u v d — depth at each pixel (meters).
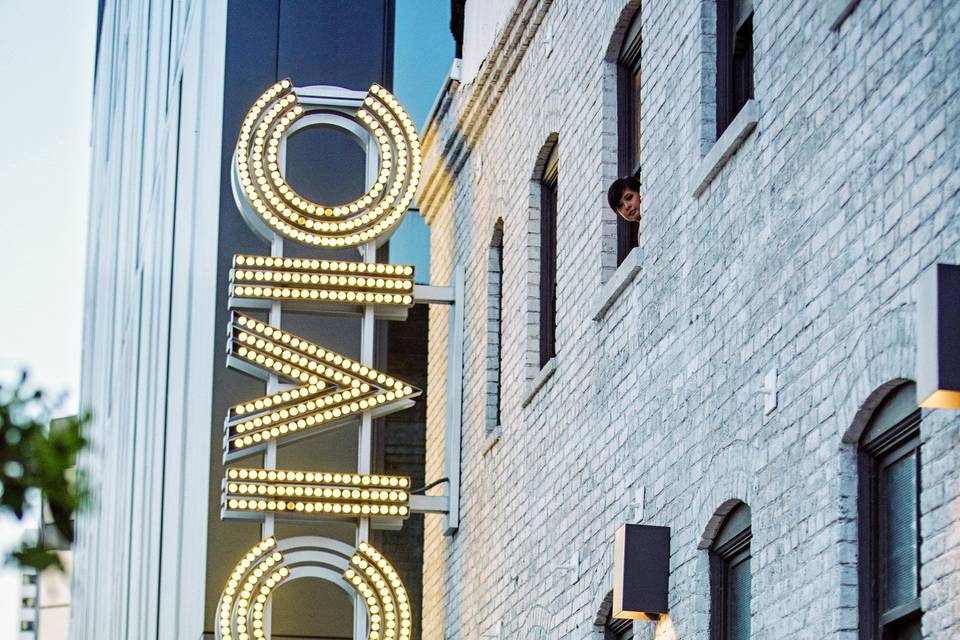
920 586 10.27
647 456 15.27
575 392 17.88
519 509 19.78
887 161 10.69
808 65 12.18
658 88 15.83
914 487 10.46
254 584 21.00
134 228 48.66
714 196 13.99
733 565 13.48
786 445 12.01
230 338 21.52
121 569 44.88
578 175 18.30
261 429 21.33
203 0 30.69
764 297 12.67
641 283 15.85
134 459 42.28
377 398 21.55
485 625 21.05
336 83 27.23
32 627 62.44
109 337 57.50
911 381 10.37
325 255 26.53
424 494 24.84
